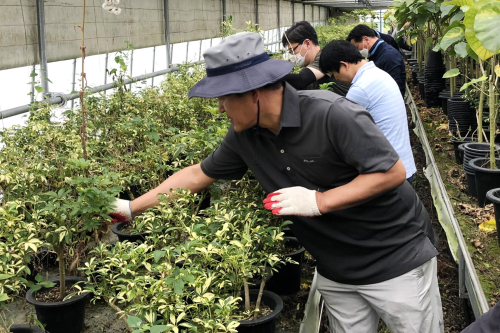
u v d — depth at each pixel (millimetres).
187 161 3949
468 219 3721
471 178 4180
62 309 2818
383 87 3650
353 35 5430
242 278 2389
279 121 2170
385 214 2271
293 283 3459
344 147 2109
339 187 2154
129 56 8047
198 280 2090
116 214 2758
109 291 2469
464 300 3473
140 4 8172
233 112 2115
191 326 1866
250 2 14867
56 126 4414
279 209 2131
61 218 2754
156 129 4625
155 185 4168
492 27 3123
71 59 6465
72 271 3246
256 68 2020
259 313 2656
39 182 3287
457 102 5945
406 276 2318
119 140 4809
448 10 4910
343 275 2402
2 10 5125
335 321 2633
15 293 3105
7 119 5543
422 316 2357
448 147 5824
